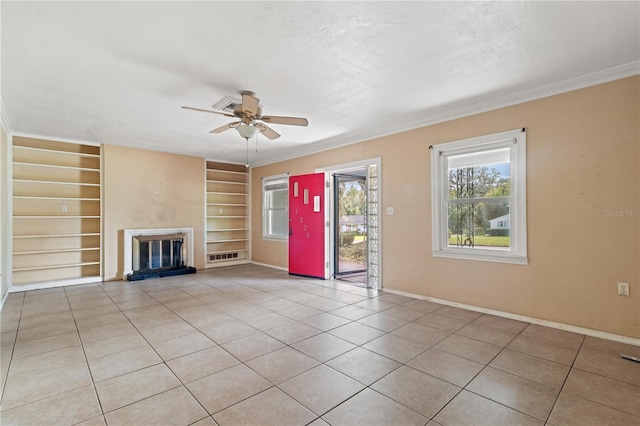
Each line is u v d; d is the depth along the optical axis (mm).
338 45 2352
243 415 1789
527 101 3252
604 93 2820
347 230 6750
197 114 3832
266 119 3260
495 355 2520
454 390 2033
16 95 3242
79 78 2850
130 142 5301
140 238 5660
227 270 6426
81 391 2033
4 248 4293
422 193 4160
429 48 2396
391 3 1880
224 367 2348
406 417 1767
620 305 2752
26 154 4883
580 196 2947
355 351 2609
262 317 3475
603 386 2066
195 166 6508
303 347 2691
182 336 2939
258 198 7234
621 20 2053
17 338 2900
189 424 1715
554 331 3006
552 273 3105
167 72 2752
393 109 3729
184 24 2068
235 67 2678
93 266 5414
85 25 2064
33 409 1849
